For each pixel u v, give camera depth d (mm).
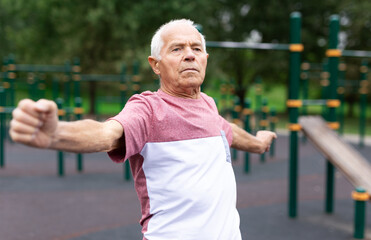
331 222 4953
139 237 4305
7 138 12023
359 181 4316
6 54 23516
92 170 7969
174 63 1510
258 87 14008
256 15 21062
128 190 6430
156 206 1482
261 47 4938
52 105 991
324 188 6855
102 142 1228
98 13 16672
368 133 15195
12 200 5770
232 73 23297
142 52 17141
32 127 977
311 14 21234
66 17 17891
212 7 20359
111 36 18453
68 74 11242
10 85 11508
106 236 4320
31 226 4648
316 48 22125
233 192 1575
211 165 1503
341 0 20891
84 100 26844
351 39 20641
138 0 17562
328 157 4609
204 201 1461
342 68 12891
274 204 5734
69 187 6594
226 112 13484
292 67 4832
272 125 10445
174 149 1448
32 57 20047
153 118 1438
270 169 8430
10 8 19484
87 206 5504
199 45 1556
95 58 19312
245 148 1918
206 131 1514
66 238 4262
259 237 4379
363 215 4324
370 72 19375
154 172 1470
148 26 17984
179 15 17812
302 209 5512
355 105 28625
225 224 1512
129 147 1341
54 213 5172
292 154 5027
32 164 8523
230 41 21422
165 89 1565
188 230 1451
